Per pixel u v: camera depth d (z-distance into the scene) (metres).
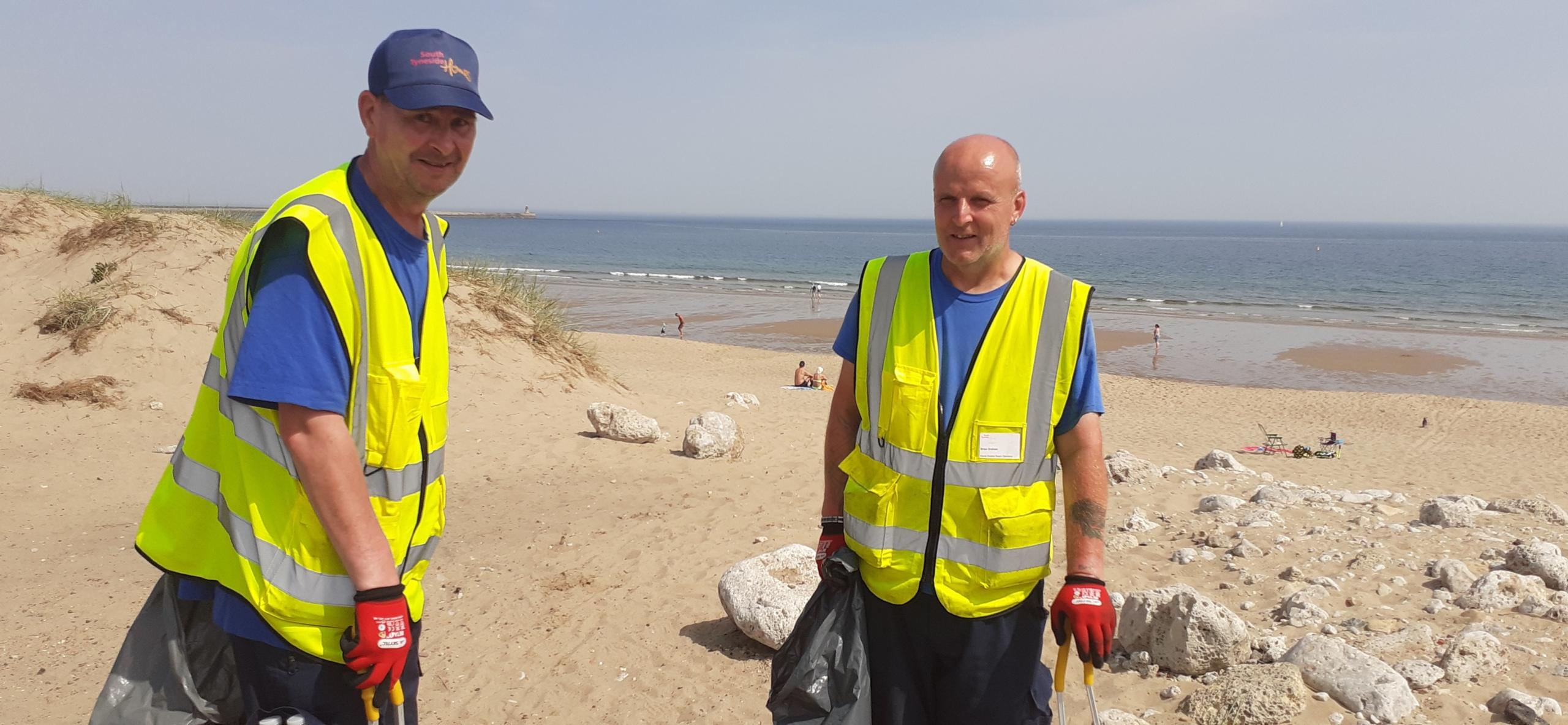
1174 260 103.12
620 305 46.28
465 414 10.75
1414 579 4.96
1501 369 30.12
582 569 5.87
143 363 10.48
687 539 6.47
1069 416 2.58
